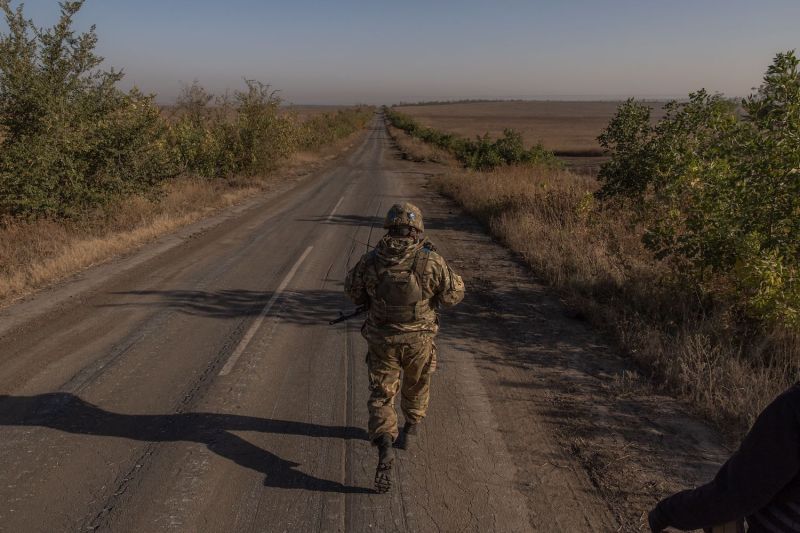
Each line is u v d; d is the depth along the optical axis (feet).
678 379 15.49
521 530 10.09
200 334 20.13
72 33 35.06
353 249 34.50
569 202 39.32
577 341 19.30
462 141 118.42
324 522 10.28
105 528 10.12
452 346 18.90
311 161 104.42
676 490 11.18
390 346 11.00
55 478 11.61
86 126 37.01
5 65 32.68
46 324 21.17
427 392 12.40
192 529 10.10
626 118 32.01
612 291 23.80
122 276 28.14
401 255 10.66
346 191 64.28
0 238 31.58
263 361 17.75
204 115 76.02
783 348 16.72
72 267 29.35
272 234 39.22
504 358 17.92
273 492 11.18
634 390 15.51
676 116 27.84
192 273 28.71
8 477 11.64
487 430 13.53
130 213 41.42
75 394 15.46
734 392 14.39
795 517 4.87
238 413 14.39
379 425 10.98
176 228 41.27
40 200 33.91
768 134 18.08
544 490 11.23
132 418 14.14
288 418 14.19
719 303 20.02
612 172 32.78
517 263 31.04
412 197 59.77
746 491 4.81
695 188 20.99
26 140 33.24
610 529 10.09
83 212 36.99
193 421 13.98
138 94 41.57
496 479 11.59
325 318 21.99
